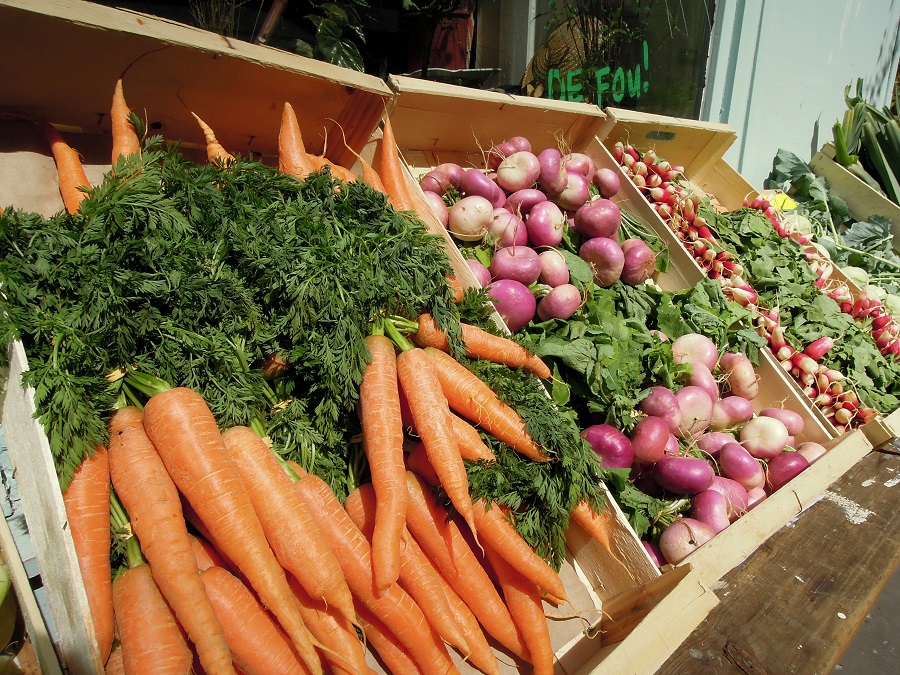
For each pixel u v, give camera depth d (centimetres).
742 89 573
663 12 608
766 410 293
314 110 251
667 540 214
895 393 368
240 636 143
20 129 202
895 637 325
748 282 377
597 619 202
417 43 625
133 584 135
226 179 185
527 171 301
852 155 565
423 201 273
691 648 172
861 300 400
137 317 150
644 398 241
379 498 164
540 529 188
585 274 288
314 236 178
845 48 639
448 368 192
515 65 776
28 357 140
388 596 164
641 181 373
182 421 144
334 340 170
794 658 173
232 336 165
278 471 158
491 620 184
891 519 237
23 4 161
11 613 149
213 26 406
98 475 140
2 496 177
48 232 149
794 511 223
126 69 197
